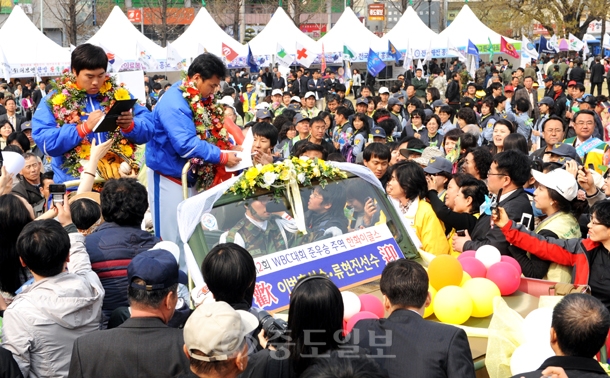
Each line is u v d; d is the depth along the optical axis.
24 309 3.57
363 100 15.25
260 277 4.21
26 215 4.42
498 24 44.38
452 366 3.06
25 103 21.95
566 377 2.91
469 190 5.78
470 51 27.39
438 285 4.20
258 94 27.44
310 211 4.70
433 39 28.47
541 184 5.34
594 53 53.69
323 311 2.84
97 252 4.29
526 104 12.64
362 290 4.37
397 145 8.71
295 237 4.53
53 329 3.59
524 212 5.43
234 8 43.97
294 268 4.35
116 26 25.55
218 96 5.99
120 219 4.43
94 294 3.79
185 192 5.22
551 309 3.73
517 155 5.52
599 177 6.41
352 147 11.56
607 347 4.12
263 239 4.48
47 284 3.67
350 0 45.47
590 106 13.13
